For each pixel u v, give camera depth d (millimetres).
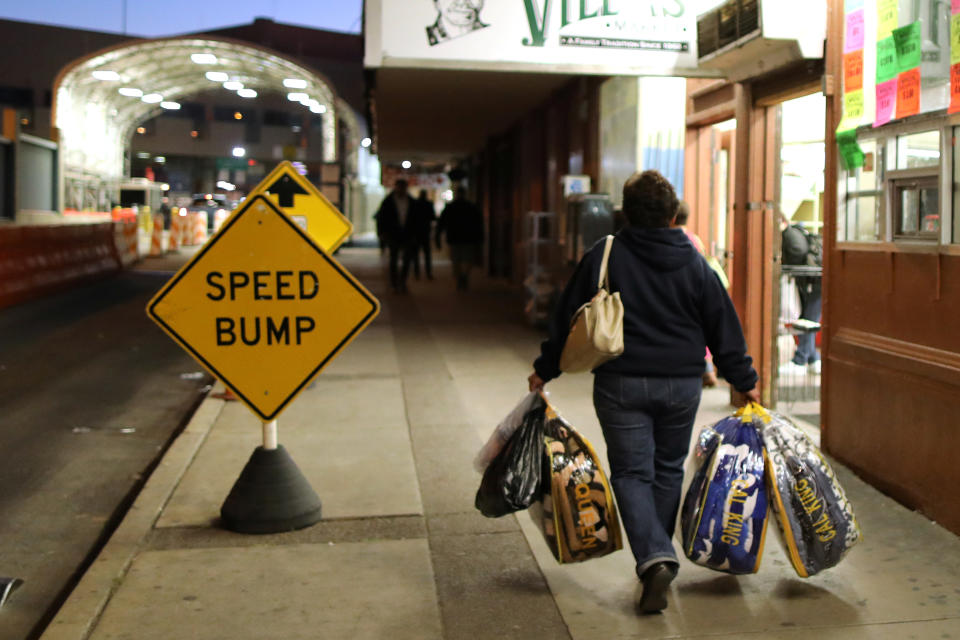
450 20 6996
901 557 4293
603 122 11102
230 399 7629
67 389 8602
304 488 4785
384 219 17000
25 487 5773
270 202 4535
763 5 5688
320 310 4582
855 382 5418
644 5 7008
